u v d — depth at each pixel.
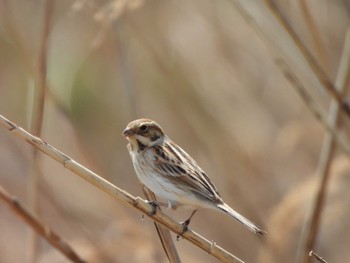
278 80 14.89
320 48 11.69
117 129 15.58
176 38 14.46
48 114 14.34
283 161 14.34
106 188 7.95
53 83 14.05
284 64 11.26
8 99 15.30
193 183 9.41
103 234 12.77
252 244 13.82
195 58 14.55
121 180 15.47
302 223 11.41
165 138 10.07
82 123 15.32
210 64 14.62
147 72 14.87
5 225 14.52
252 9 11.84
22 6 13.76
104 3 12.08
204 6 14.65
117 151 15.55
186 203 9.48
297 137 14.31
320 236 13.64
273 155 14.39
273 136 14.66
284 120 14.81
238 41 14.77
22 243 14.21
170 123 14.66
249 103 14.79
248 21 11.48
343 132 12.16
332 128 10.90
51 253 12.35
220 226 14.14
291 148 14.34
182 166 9.56
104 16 11.30
